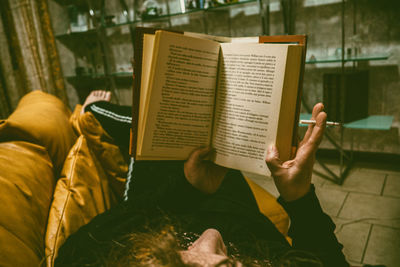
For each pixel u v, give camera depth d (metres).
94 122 1.02
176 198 0.60
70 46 3.83
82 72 3.70
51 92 3.36
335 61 2.28
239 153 0.51
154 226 0.57
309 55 2.70
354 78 2.18
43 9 3.20
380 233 1.60
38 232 0.67
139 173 1.02
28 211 0.67
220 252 0.39
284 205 0.49
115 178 1.05
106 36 3.53
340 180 2.19
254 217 0.79
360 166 2.49
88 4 3.22
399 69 2.34
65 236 0.70
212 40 0.52
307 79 2.76
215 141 0.54
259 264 0.39
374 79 2.46
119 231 0.58
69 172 0.88
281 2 2.53
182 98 0.50
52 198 0.82
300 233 0.47
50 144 0.95
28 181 0.73
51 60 3.36
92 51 3.74
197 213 0.74
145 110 0.49
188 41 0.48
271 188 2.29
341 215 1.81
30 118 0.95
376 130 2.52
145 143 0.51
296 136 0.48
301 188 0.46
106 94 1.41
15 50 3.08
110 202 0.97
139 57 0.49
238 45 0.49
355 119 2.28
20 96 3.17
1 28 2.96
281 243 0.67
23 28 3.07
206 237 0.40
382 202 1.91
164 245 0.30
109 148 1.04
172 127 0.51
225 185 1.05
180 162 1.07
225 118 0.52
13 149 0.81
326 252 0.46
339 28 2.52
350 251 1.49
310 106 2.82
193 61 0.49
